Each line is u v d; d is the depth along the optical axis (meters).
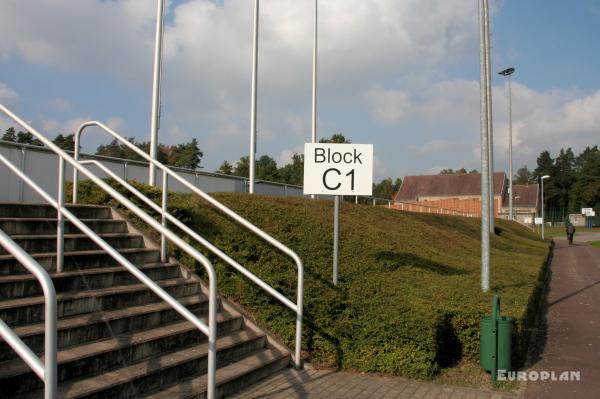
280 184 19.70
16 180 9.95
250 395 5.37
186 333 5.77
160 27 11.13
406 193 92.50
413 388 5.84
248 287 7.13
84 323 5.00
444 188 90.19
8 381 3.96
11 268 5.39
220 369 5.64
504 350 6.13
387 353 6.27
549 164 112.31
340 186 8.12
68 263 5.87
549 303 12.82
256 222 9.87
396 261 10.31
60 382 4.37
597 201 99.38
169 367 5.04
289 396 5.39
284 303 6.59
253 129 15.27
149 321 5.75
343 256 9.72
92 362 4.64
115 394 4.44
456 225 24.61
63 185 5.59
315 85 19.56
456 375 6.30
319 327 6.65
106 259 6.37
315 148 8.16
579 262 25.70
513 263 14.44
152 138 11.00
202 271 7.53
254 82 15.27
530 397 5.69
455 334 6.79
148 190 8.97
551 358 7.45
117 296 5.75
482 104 9.17
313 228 10.74
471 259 13.99
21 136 21.41
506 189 90.12
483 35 9.48
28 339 4.47
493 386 5.98
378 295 7.71
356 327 6.60
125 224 7.70
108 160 11.95
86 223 7.07
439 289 8.37
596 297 13.88
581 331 9.41
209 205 9.59
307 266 8.54
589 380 6.36
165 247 7.21
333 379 6.04
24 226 6.25
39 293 5.28
